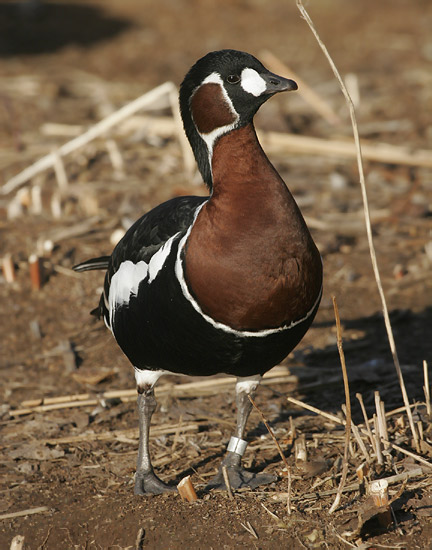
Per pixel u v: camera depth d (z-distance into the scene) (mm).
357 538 6898
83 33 23922
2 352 10742
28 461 8500
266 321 6949
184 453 8484
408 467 7637
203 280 6875
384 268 12469
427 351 10422
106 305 8492
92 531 7402
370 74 20438
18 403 9648
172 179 14758
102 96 18891
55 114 17797
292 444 8438
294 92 18922
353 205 14070
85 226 13219
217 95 7082
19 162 15453
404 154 15117
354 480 7613
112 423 9203
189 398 9633
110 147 15297
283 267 6859
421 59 21625
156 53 22484
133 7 26328
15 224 13430
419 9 26188
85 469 8328
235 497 7555
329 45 23078
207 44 23203
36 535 7430
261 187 6969
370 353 10500
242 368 7391
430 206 13953
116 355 10711
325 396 9570
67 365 10422
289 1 26922
